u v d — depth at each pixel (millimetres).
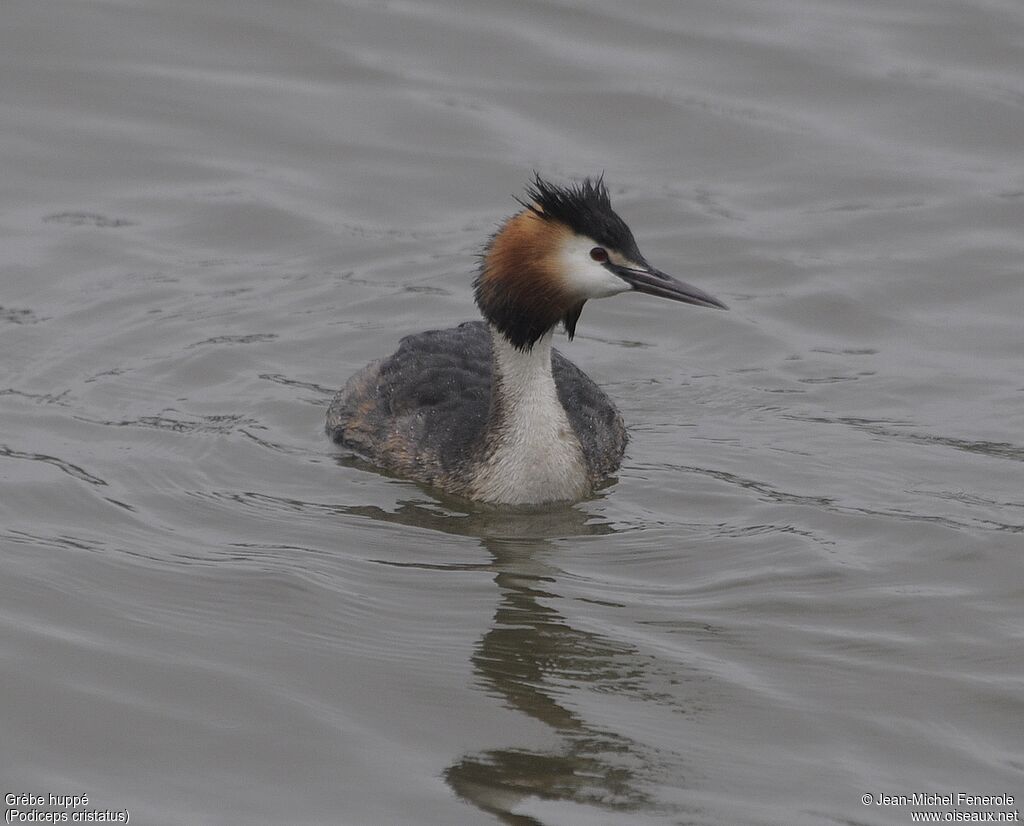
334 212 20969
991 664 12047
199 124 22578
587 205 14594
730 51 24469
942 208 21188
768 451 15906
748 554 13766
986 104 23281
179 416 16297
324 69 23828
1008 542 13906
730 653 12172
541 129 22781
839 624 12617
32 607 12508
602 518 14594
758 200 21453
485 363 16375
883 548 13867
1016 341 18250
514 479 14836
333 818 10234
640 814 10289
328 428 16312
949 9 25391
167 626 12328
